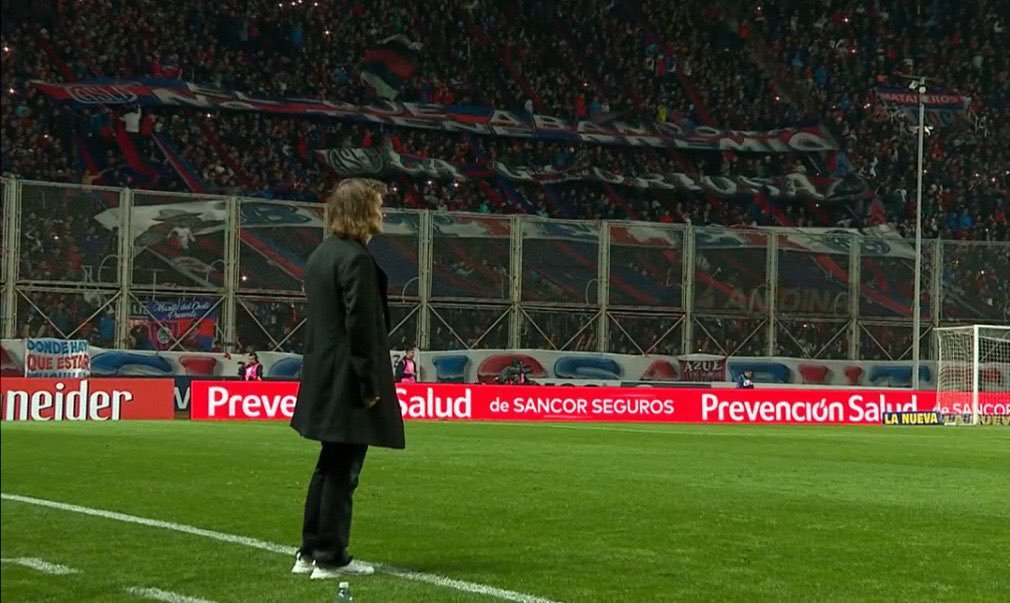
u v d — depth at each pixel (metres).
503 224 53.00
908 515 16.20
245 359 48.00
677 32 84.31
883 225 75.25
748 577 10.98
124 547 12.37
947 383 56.75
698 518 15.45
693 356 54.50
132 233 47.56
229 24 71.94
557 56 80.75
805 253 57.03
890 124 82.31
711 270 55.88
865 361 56.78
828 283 57.38
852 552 12.64
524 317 54.56
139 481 19.53
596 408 50.56
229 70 70.31
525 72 79.38
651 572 11.16
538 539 13.34
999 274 59.31
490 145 76.12
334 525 10.65
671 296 55.28
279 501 16.73
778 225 77.25
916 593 10.30
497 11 80.69
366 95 74.19
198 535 13.29
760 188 77.94
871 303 58.03
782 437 38.34
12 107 62.72
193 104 67.50
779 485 20.58
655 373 54.09
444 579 10.59
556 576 10.87
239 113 69.44
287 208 50.22
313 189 68.19
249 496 17.36
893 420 53.84
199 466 22.58
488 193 73.62
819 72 84.50
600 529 14.26
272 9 73.31
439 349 55.00
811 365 56.00
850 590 10.40
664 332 59.19
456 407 48.97
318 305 10.41
